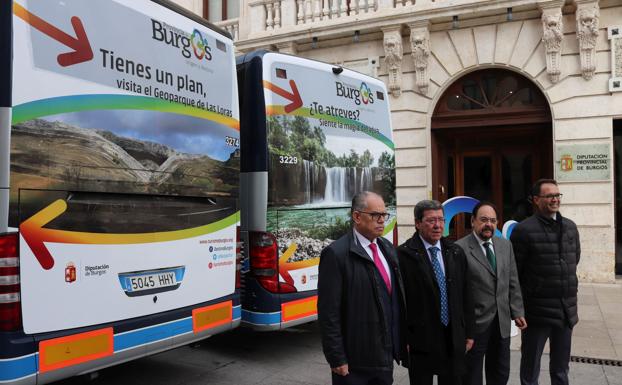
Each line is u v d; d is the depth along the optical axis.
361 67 11.45
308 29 11.52
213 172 4.46
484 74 10.73
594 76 9.62
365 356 2.95
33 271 3.15
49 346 3.20
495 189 11.46
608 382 4.79
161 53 4.02
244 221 5.08
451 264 3.38
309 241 5.36
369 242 3.11
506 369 3.84
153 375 5.00
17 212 3.08
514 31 10.21
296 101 5.32
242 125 5.11
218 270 4.52
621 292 8.73
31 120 3.15
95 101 3.51
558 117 9.87
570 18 9.79
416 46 10.67
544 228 3.93
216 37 4.60
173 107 4.09
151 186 3.88
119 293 3.65
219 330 4.50
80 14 3.45
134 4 3.82
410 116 10.99
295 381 4.84
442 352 3.28
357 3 11.41
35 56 3.18
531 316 3.94
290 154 5.21
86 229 3.45
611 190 9.50
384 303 3.04
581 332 6.45
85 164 3.43
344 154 5.80
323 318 2.96
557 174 9.83
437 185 11.17
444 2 10.37
